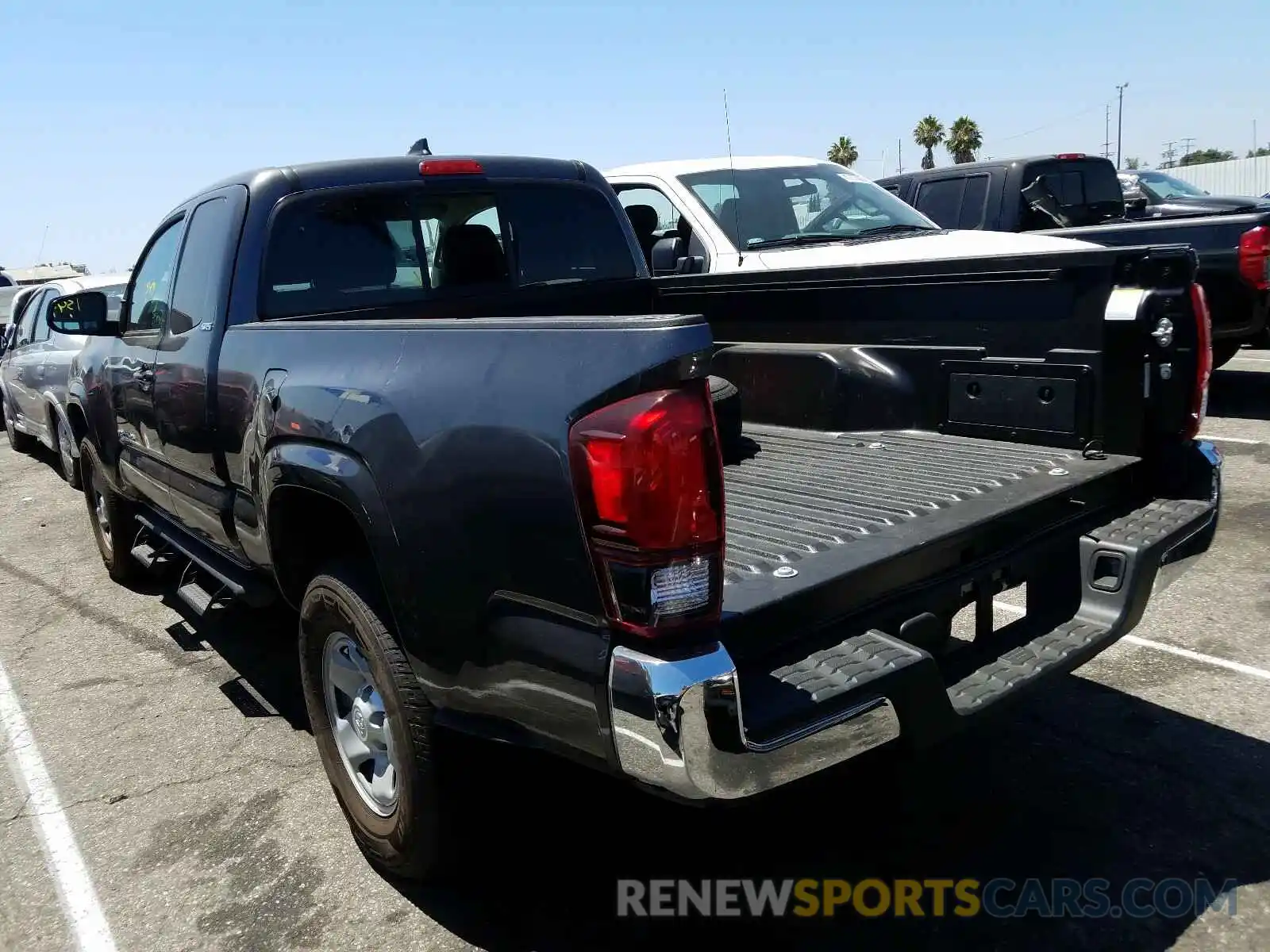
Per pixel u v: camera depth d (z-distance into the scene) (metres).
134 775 4.00
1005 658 2.88
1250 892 2.92
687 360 2.11
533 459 2.26
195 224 4.34
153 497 5.01
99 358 5.45
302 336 3.22
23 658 5.37
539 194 4.64
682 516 2.11
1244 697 4.05
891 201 7.46
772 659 2.46
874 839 3.28
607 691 2.16
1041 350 3.54
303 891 3.19
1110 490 3.40
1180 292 3.27
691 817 3.44
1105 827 3.26
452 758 2.79
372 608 2.90
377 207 4.15
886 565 2.70
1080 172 9.99
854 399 4.09
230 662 5.11
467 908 3.04
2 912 3.18
